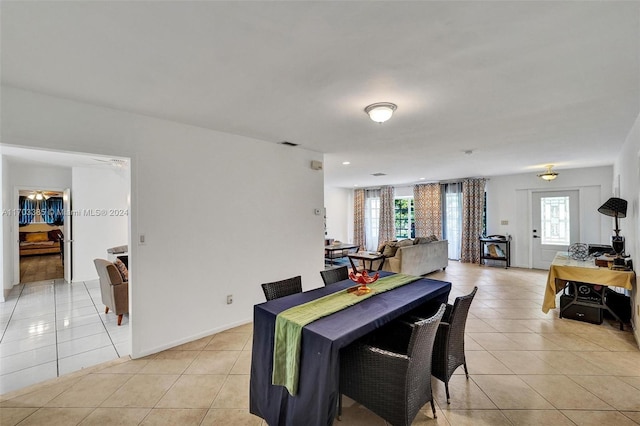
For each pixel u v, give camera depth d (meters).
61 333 3.26
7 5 1.23
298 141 3.69
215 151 3.20
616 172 4.80
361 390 1.74
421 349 1.68
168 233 2.86
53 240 8.84
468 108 2.53
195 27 1.42
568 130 3.20
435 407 2.01
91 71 1.87
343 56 1.69
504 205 7.01
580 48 1.61
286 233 3.90
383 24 1.40
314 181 4.26
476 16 1.33
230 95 2.25
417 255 5.81
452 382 2.30
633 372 2.41
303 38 1.51
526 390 2.20
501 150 4.19
